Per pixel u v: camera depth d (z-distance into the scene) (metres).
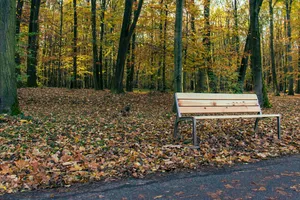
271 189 3.02
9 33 7.02
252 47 12.16
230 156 4.45
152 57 18.16
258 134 6.13
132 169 3.75
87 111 9.69
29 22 16.23
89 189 3.11
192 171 3.71
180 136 5.68
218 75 14.96
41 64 26.41
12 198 2.87
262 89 12.12
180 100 5.43
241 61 15.27
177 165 3.93
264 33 31.77
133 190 3.05
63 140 5.29
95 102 12.25
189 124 7.07
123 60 15.40
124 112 9.10
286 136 5.98
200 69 15.98
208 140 5.40
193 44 14.78
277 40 26.12
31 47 16.47
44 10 20.28
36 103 11.11
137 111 10.16
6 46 7.01
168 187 3.12
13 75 7.16
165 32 16.23
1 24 6.90
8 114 6.95
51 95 13.60
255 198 2.77
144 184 3.23
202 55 15.27
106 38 19.91
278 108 11.90
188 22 15.60
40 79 29.98
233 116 5.34
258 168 3.84
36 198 2.87
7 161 3.98
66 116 8.30
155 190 3.03
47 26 21.03
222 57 14.98
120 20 18.95
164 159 4.20
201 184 3.20
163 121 7.75
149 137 5.70
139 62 19.88
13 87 7.16
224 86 14.80
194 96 5.61
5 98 7.03
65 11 21.56
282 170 3.73
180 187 3.11
